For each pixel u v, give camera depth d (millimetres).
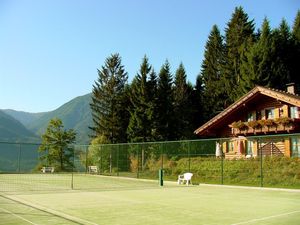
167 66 50625
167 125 48031
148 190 20406
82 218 10531
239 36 51906
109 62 55781
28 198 15320
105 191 19328
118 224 9727
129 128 47938
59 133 53750
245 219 10695
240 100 33219
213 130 36312
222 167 26031
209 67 55344
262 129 30734
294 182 23078
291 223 10070
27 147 58812
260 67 42281
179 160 30922
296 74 46406
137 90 48062
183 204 14141
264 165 26031
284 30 48969
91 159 38656
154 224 9797
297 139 28203
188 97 55938
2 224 9367
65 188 20781
